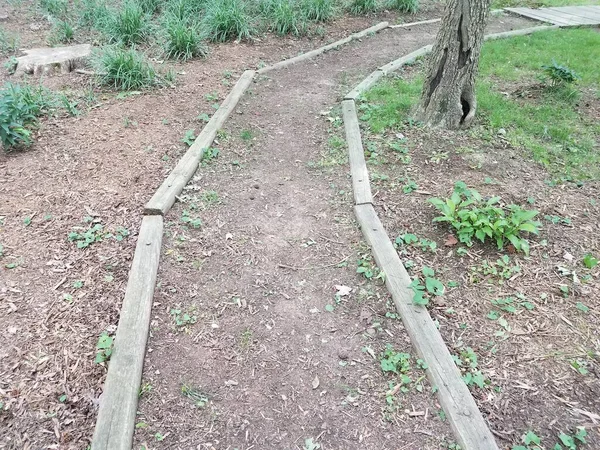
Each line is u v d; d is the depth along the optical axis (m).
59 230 3.46
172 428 2.27
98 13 7.60
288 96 5.86
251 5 8.23
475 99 4.82
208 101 5.55
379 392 2.45
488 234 3.34
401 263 3.16
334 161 4.44
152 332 2.75
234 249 3.40
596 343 2.69
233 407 2.38
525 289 3.04
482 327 2.79
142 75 5.78
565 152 4.51
